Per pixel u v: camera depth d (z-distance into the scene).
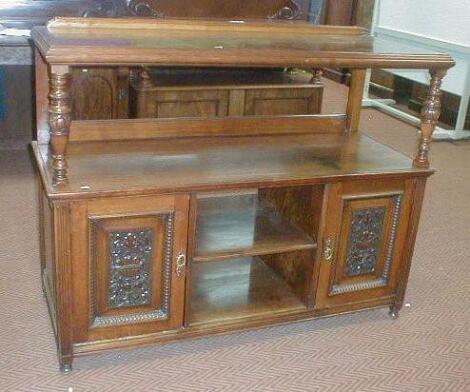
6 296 2.48
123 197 1.86
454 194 3.86
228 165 2.13
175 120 2.36
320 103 4.11
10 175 3.80
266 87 3.93
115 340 2.04
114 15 4.15
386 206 2.24
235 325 2.19
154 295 2.04
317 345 2.26
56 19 2.08
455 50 4.98
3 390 1.94
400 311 2.52
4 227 3.09
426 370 2.15
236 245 2.16
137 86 3.68
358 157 2.31
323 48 2.12
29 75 4.14
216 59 1.87
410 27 5.49
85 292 1.94
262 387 2.02
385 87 6.37
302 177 2.05
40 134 2.23
